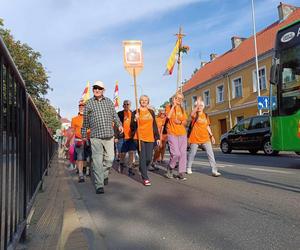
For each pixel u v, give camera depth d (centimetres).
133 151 1055
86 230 466
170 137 891
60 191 778
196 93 4225
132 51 995
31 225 475
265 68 2912
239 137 1930
